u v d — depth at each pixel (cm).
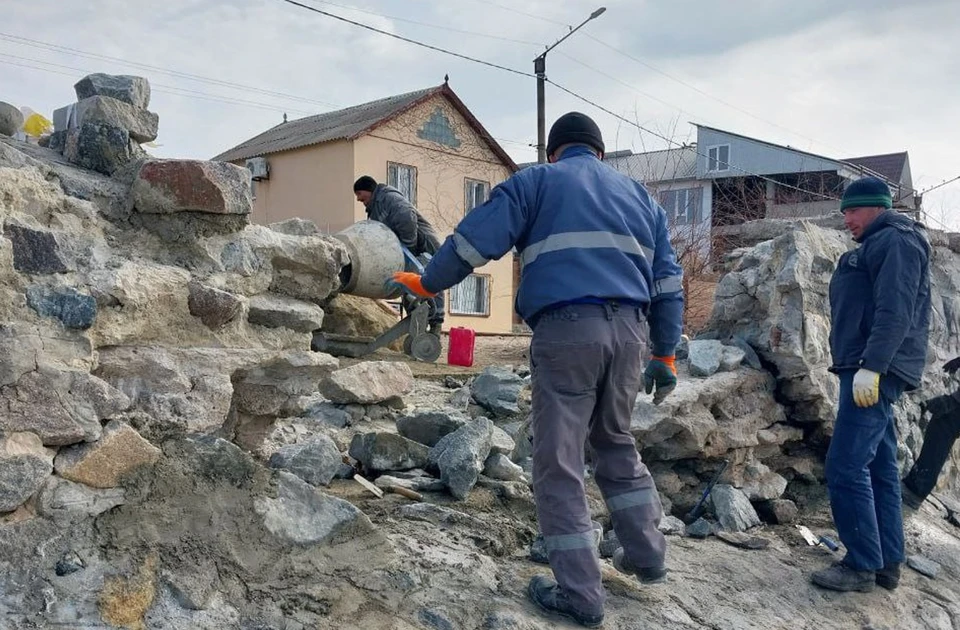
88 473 260
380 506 386
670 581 382
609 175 346
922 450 550
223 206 312
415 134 2156
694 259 1233
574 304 320
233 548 281
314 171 2138
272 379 345
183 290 298
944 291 763
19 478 244
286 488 303
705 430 491
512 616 304
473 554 349
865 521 419
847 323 433
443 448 436
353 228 841
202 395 298
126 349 284
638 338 331
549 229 326
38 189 280
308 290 346
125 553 260
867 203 436
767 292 550
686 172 2069
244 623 262
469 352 880
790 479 564
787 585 416
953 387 750
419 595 304
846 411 428
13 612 231
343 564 302
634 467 349
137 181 305
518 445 502
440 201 2217
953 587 470
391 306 1139
